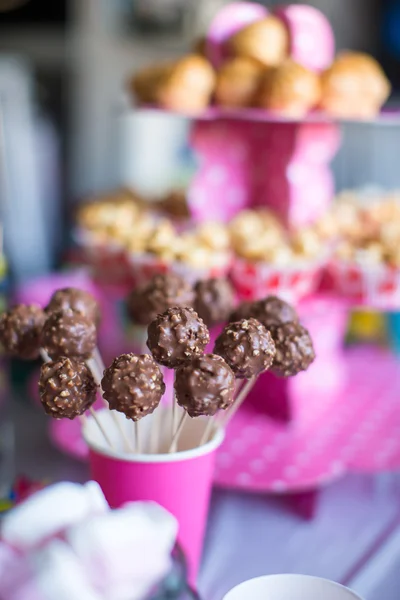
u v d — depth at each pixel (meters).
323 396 1.05
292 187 1.14
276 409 0.99
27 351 0.71
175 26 2.89
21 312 0.71
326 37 1.15
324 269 1.10
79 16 2.93
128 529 0.51
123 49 2.95
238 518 0.83
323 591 0.60
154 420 0.72
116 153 2.94
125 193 1.36
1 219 1.89
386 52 2.72
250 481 0.85
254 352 0.65
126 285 1.16
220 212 1.21
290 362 0.69
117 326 1.33
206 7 2.83
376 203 1.29
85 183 2.95
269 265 1.01
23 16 2.91
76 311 0.68
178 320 0.64
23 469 0.87
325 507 0.85
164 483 0.68
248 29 1.12
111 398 0.62
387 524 0.83
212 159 1.18
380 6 2.70
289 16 1.13
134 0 2.89
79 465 0.89
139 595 0.51
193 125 1.17
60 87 2.96
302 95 1.06
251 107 1.11
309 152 1.13
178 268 1.03
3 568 0.50
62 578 0.49
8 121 2.01
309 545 0.79
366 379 1.13
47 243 2.12
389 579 0.75
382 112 1.16
